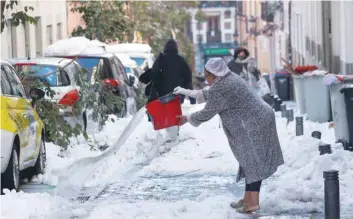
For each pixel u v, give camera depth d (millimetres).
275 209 19500
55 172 25547
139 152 30203
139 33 81750
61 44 41875
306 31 75875
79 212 19484
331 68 59688
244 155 18859
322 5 62250
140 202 21125
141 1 80562
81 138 33219
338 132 29109
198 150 30453
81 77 32125
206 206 19938
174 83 33156
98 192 22812
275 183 21844
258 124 18844
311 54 71062
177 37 100500
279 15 104438
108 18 64500
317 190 21078
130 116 42438
